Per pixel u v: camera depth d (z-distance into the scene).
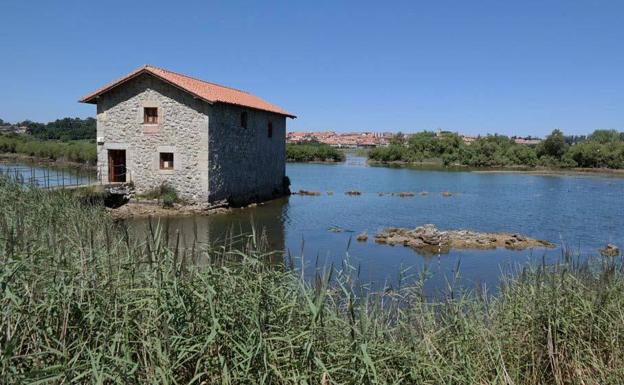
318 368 4.16
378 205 29.52
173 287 4.32
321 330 4.36
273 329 4.46
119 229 9.58
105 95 24.77
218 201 25.16
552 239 19.23
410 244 17.55
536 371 5.04
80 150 49.03
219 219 22.19
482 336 5.21
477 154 80.25
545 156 78.12
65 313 4.21
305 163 83.31
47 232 7.07
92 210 13.47
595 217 25.00
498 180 50.88
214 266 4.77
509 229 21.52
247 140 28.75
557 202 31.56
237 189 27.58
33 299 4.43
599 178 54.97
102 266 5.14
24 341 4.26
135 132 24.58
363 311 4.91
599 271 6.52
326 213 25.70
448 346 5.04
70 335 4.28
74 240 6.70
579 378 4.94
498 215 25.72
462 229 21.08
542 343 5.22
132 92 24.50
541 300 5.49
